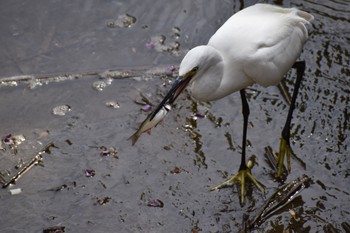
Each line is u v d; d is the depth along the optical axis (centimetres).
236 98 1112
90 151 1009
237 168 980
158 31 1269
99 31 1268
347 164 980
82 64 1190
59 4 1330
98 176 966
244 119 944
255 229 883
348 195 930
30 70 1173
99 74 1163
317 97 1101
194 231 877
